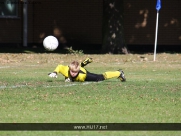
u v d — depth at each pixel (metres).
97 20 103.81
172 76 54.84
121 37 90.00
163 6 102.44
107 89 41.72
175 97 38.56
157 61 75.94
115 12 89.44
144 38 103.25
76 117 30.69
